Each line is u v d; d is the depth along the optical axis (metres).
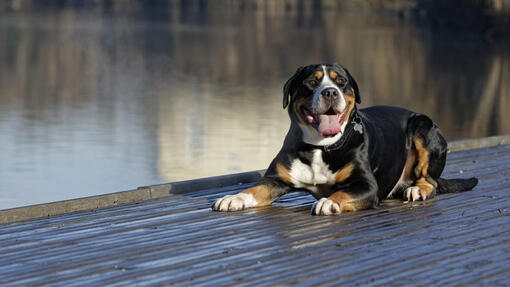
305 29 46.97
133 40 38.22
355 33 42.97
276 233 3.88
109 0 100.38
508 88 18.50
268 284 3.01
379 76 21.61
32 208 4.43
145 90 18.72
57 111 14.70
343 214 4.34
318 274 3.13
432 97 16.88
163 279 3.11
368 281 3.03
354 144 4.43
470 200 4.71
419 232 3.86
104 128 12.55
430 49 31.66
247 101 16.36
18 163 9.55
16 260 3.44
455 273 3.12
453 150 6.99
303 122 4.41
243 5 95.19
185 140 11.36
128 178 8.68
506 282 2.99
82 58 28.39
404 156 4.91
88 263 3.37
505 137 7.44
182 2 102.25
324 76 4.34
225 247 3.61
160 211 4.55
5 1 87.50
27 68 24.03
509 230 3.87
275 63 26.33
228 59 28.03
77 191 8.01
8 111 14.55
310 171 4.50
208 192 5.23
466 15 42.06
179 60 27.73
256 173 5.73
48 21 54.84
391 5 81.69
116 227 4.11
